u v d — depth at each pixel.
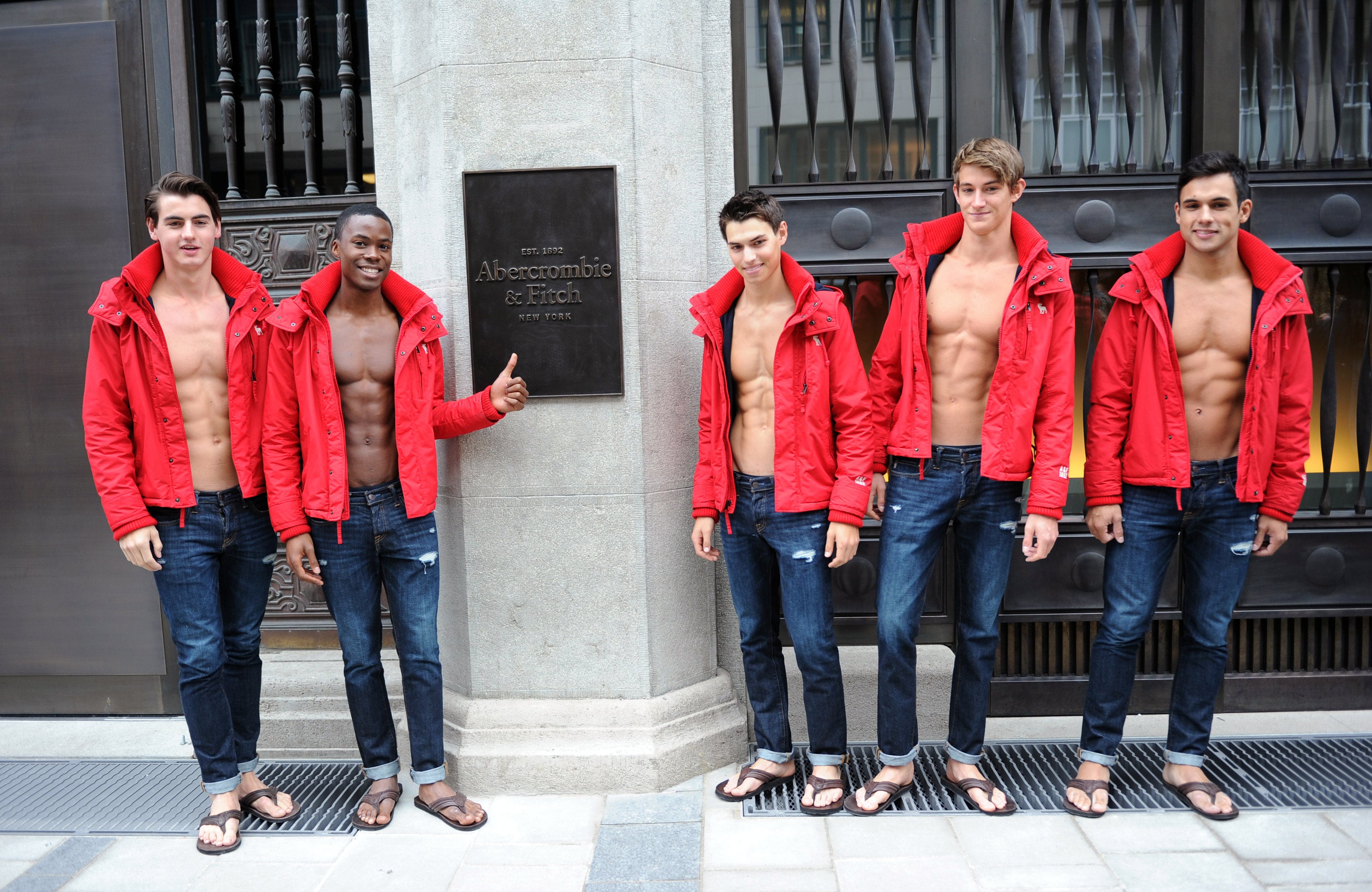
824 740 2.60
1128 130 3.17
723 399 2.53
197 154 3.28
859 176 3.22
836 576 3.25
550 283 2.71
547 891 2.21
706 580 2.96
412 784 2.81
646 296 2.73
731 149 2.94
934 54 3.18
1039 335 2.37
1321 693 3.21
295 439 2.49
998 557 2.50
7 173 3.30
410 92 2.86
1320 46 3.19
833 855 2.34
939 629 3.23
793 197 3.14
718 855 2.35
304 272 3.26
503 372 2.64
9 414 3.36
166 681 3.42
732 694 3.00
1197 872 2.22
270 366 2.44
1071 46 3.20
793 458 2.47
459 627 2.87
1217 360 2.47
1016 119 3.16
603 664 2.80
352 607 2.53
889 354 2.55
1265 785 2.67
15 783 2.90
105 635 3.41
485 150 2.70
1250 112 3.22
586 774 2.71
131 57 3.25
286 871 2.34
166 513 2.40
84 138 3.27
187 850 2.46
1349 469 3.27
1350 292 3.20
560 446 2.75
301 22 3.21
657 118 2.73
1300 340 2.46
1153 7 3.18
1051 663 3.27
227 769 2.51
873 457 2.50
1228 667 3.26
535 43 2.67
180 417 2.38
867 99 3.20
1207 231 2.38
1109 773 2.64
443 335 2.55
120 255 3.29
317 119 3.27
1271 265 2.42
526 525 2.78
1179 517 2.51
